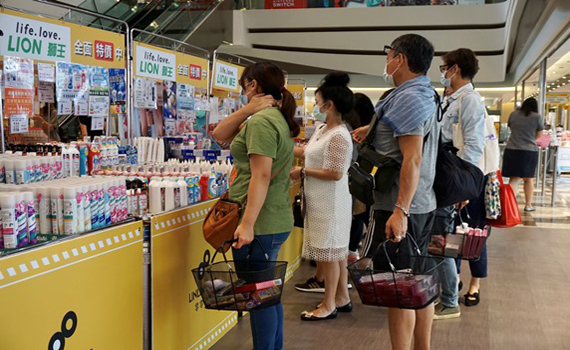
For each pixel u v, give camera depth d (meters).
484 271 4.13
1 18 2.70
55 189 2.13
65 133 4.47
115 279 2.30
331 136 3.51
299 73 17.27
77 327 2.07
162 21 8.55
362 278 2.22
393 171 2.51
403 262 2.46
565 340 3.47
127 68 3.74
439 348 3.34
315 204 3.64
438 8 14.55
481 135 3.63
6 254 1.77
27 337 1.82
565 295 4.43
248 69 2.72
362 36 15.41
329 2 15.21
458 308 3.91
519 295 4.44
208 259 3.20
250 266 2.63
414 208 2.59
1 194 1.92
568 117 14.85
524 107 8.59
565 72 13.32
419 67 2.47
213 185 3.30
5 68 2.96
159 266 2.63
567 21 7.86
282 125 2.62
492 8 14.23
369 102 4.50
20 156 2.53
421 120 2.37
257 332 2.69
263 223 2.63
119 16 7.99
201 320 3.12
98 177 2.56
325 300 3.85
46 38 2.98
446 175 2.68
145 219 2.54
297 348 3.31
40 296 1.88
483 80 15.52
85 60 3.30
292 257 5.05
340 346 3.35
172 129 4.43
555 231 7.14
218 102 5.30
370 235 2.66
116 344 2.31
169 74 4.17
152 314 2.58
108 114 3.62
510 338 3.50
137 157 3.81
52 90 3.54
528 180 8.70
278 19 15.48
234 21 15.18
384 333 3.58
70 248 2.04
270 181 2.65
